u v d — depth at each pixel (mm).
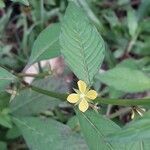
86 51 300
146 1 722
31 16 675
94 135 293
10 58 619
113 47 729
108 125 296
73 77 568
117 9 759
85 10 643
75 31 300
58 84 434
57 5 703
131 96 676
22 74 418
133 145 290
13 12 694
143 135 224
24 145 581
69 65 300
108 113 596
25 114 447
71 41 300
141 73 361
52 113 596
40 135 367
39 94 442
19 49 653
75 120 392
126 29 733
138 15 729
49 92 325
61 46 301
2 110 438
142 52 723
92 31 300
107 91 596
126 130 226
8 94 434
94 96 286
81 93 287
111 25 725
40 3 660
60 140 362
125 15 763
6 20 665
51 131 366
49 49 380
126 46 723
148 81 362
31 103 444
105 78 368
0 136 555
